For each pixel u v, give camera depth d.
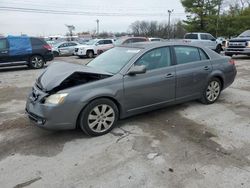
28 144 4.34
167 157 3.84
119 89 4.65
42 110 4.21
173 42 5.63
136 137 4.51
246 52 16.16
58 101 4.17
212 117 5.42
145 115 5.54
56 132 4.77
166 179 3.32
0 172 3.55
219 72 6.24
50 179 3.38
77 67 4.75
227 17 37.75
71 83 4.52
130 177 3.38
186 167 3.58
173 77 5.36
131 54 5.10
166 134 4.61
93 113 4.49
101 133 4.60
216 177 3.35
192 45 5.91
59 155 3.96
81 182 3.30
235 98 6.87
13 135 4.69
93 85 4.44
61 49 26.22
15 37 13.98
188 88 5.71
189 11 36.56
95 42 23.80
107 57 5.44
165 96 5.34
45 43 14.94
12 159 3.87
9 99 7.39
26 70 14.01
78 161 3.79
